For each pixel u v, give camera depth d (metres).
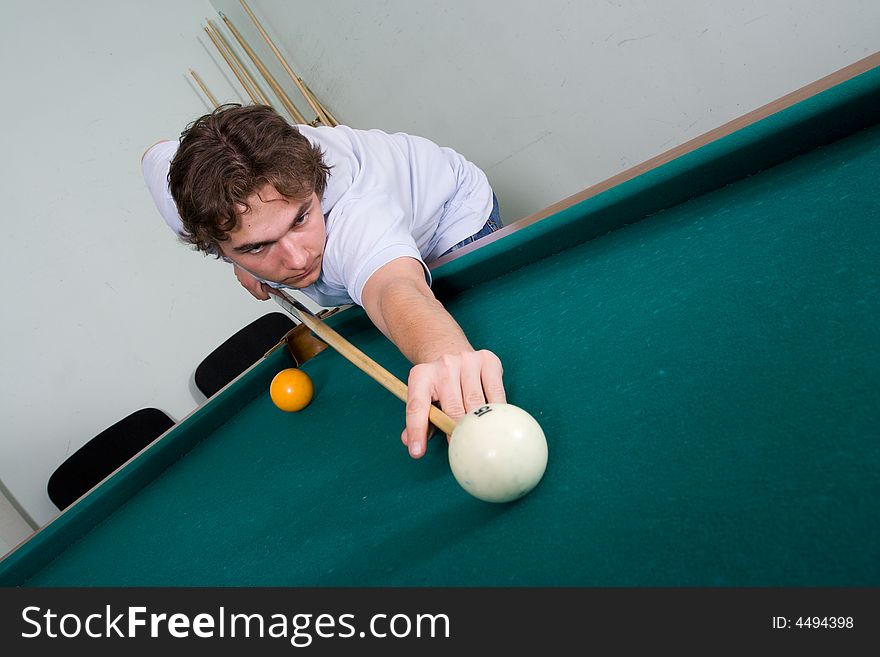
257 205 1.41
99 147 3.94
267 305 4.31
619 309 1.27
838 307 0.98
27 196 3.76
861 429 0.78
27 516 3.62
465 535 0.98
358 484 1.26
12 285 3.70
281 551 1.20
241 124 1.40
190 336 4.10
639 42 3.04
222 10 4.34
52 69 3.86
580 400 1.09
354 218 1.61
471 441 0.94
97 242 3.90
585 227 1.54
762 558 0.70
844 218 1.15
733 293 1.13
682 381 1.01
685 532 0.78
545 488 0.96
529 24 3.28
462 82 3.68
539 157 3.68
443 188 2.17
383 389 1.56
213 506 1.50
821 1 2.56
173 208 2.08
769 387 0.91
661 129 3.23
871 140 1.31
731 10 2.75
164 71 4.15
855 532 0.67
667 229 1.43
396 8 3.65
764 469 0.80
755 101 2.92
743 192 1.40
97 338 3.87
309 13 4.05
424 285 1.46
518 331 1.38
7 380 3.65
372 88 4.09
